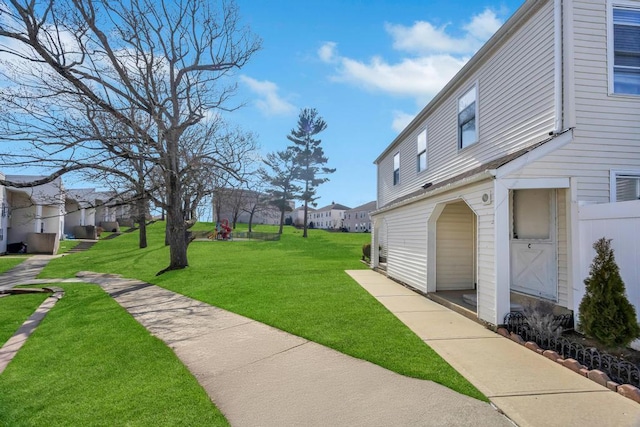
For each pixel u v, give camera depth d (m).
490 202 5.91
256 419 3.18
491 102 7.91
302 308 7.33
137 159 11.83
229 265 15.53
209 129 14.03
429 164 11.48
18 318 7.73
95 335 6.13
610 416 3.13
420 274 9.10
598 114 5.96
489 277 5.92
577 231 5.54
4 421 3.33
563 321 5.51
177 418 3.23
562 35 6.01
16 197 24.42
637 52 6.14
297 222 61.50
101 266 16.92
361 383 3.86
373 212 14.27
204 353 4.98
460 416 3.15
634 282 4.64
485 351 4.80
